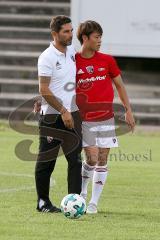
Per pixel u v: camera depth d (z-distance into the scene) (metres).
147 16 72.00
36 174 32.19
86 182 33.41
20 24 81.62
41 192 32.31
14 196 36.88
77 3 72.00
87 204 35.09
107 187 40.72
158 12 71.94
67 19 31.31
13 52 78.75
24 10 82.38
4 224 29.69
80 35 32.12
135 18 72.12
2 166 48.22
